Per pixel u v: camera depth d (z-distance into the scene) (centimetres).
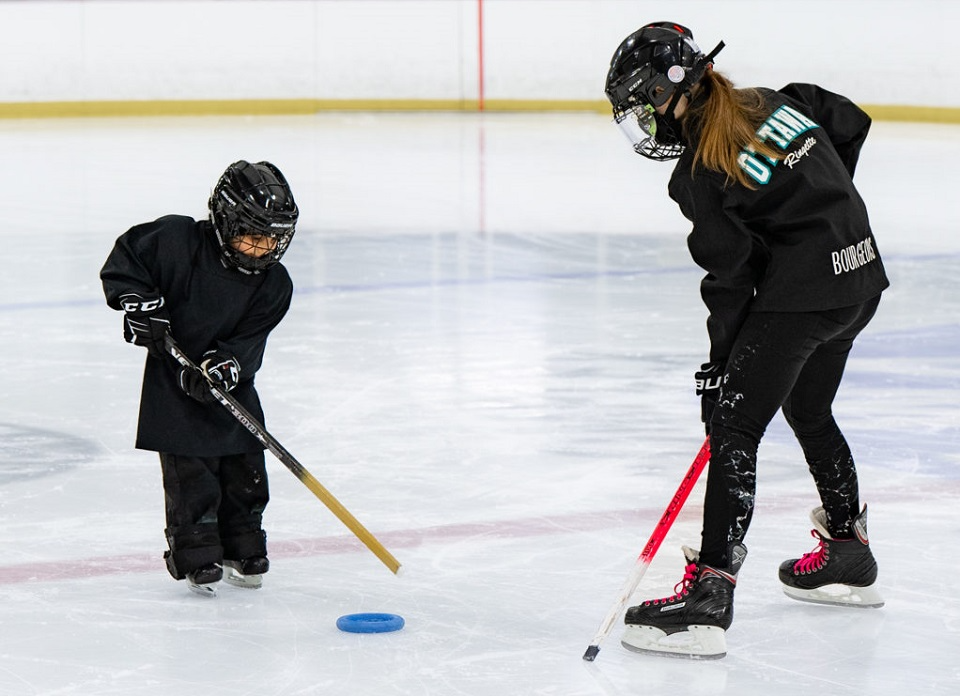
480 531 764
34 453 916
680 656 583
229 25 3722
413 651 589
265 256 644
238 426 663
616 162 2912
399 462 900
